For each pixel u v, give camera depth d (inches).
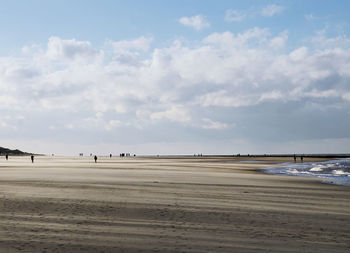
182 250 300.8
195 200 576.7
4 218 413.1
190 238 339.9
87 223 396.2
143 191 691.4
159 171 1473.9
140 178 1030.4
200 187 787.4
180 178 1055.6
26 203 514.3
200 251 299.1
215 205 530.0
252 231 370.6
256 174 1398.9
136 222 405.7
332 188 831.7
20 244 308.7
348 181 1079.6
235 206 524.7
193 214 456.8
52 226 378.6
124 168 1768.0
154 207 502.6
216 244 320.8
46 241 320.5
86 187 746.8
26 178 974.4
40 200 544.1
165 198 593.9
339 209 514.6
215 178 1080.2
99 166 2074.3
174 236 346.0
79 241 322.7
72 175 1132.5
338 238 347.6
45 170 1491.1
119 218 425.7
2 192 637.3
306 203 569.6
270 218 438.3
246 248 310.3
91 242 320.5
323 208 521.3
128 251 295.4
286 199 612.7
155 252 293.9
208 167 2043.6
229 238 341.7
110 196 607.8
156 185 816.3
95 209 479.5
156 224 397.4
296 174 1504.7
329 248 314.0
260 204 548.4
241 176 1208.8
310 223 412.5
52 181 879.7
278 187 824.3
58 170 1496.1
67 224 389.4
